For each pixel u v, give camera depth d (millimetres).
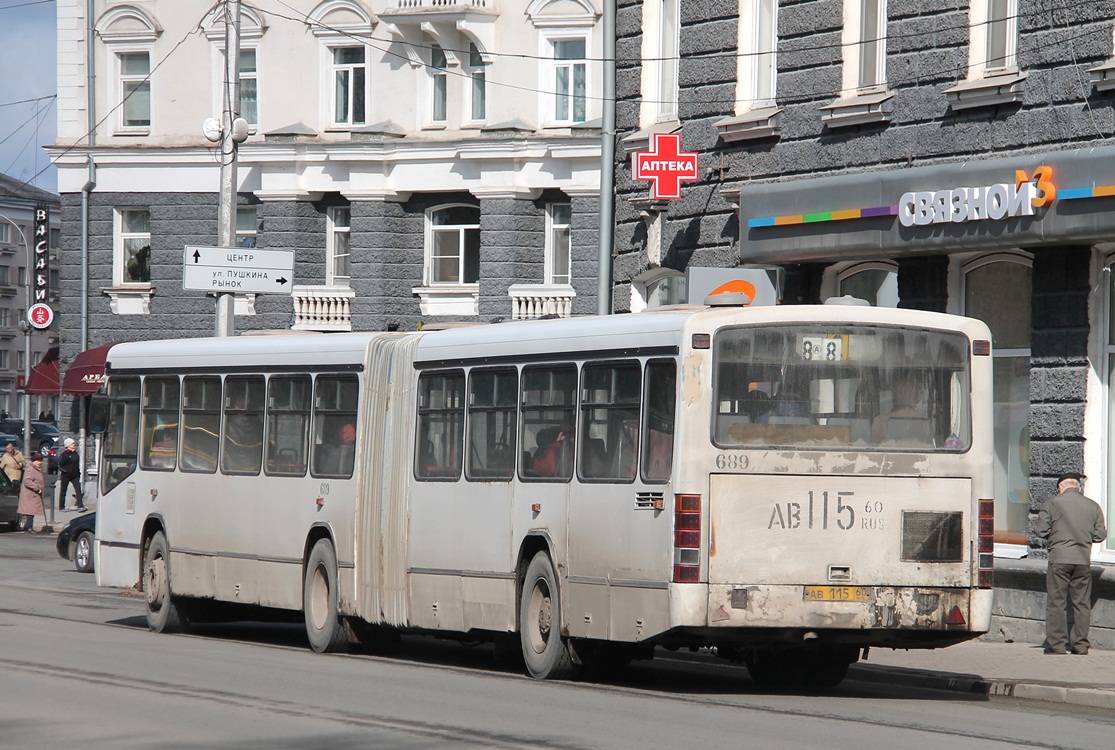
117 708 15422
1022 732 14844
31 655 20016
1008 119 23828
